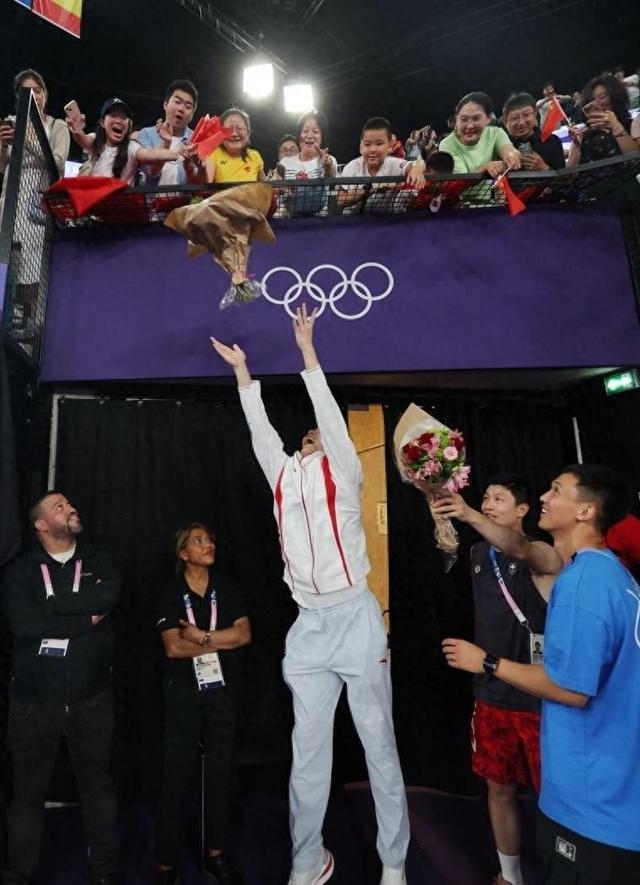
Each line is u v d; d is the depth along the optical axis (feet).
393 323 9.39
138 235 9.73
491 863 8.18
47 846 8.50
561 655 4.49
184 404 10.70
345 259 9.57
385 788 7.02
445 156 10.07
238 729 10.08
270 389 10.63
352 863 8.09
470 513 6.55
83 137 11.29
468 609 10.86
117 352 9.36
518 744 7.38
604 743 4.35
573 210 9.71
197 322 9.44
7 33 20.06
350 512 7.35
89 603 7.81
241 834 8.89
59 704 7.53
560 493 5.29
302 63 23.70
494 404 11.53
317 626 7.22
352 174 11.14
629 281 9.51
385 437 11.10
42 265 9.38
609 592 4.55
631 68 21.98
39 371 9.28
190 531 9.09
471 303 9.44
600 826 4.19
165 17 20.48
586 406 11.02
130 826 9.03
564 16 20.72
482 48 22.20
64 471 10.10
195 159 9.39
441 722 10.40
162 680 9.82
